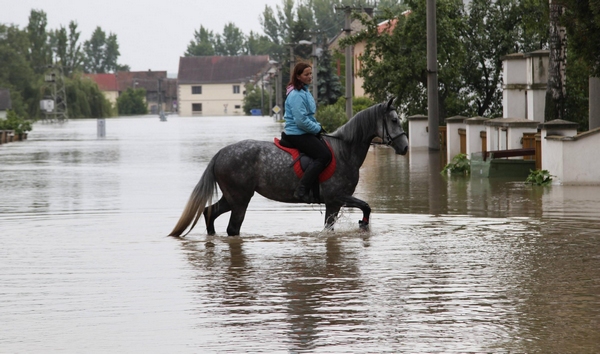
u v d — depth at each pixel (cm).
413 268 1106
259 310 898
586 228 1426
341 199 1364
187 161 3500
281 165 1330
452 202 1838
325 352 749
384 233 1405
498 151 2445
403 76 4119
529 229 1427
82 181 2570
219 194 2159
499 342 771
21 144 5406
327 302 927
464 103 4238
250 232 1438
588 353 736
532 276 1046
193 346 773
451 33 4003
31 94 15038
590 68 2477
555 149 2167
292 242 1326
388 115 1339
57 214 1741
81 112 15988
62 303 942
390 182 2353
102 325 850
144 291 995
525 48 4247
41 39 17388
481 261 1147
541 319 847
